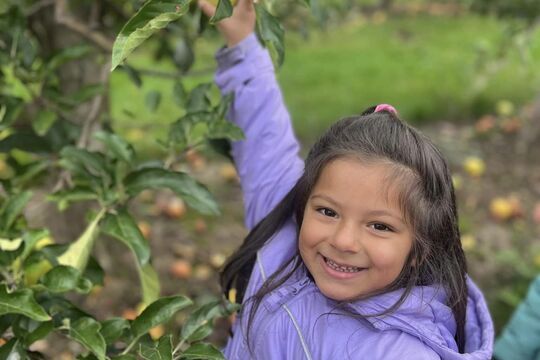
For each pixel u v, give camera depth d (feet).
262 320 4.07
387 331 3.76
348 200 3.60
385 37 28.89
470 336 4.39
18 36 5.74
